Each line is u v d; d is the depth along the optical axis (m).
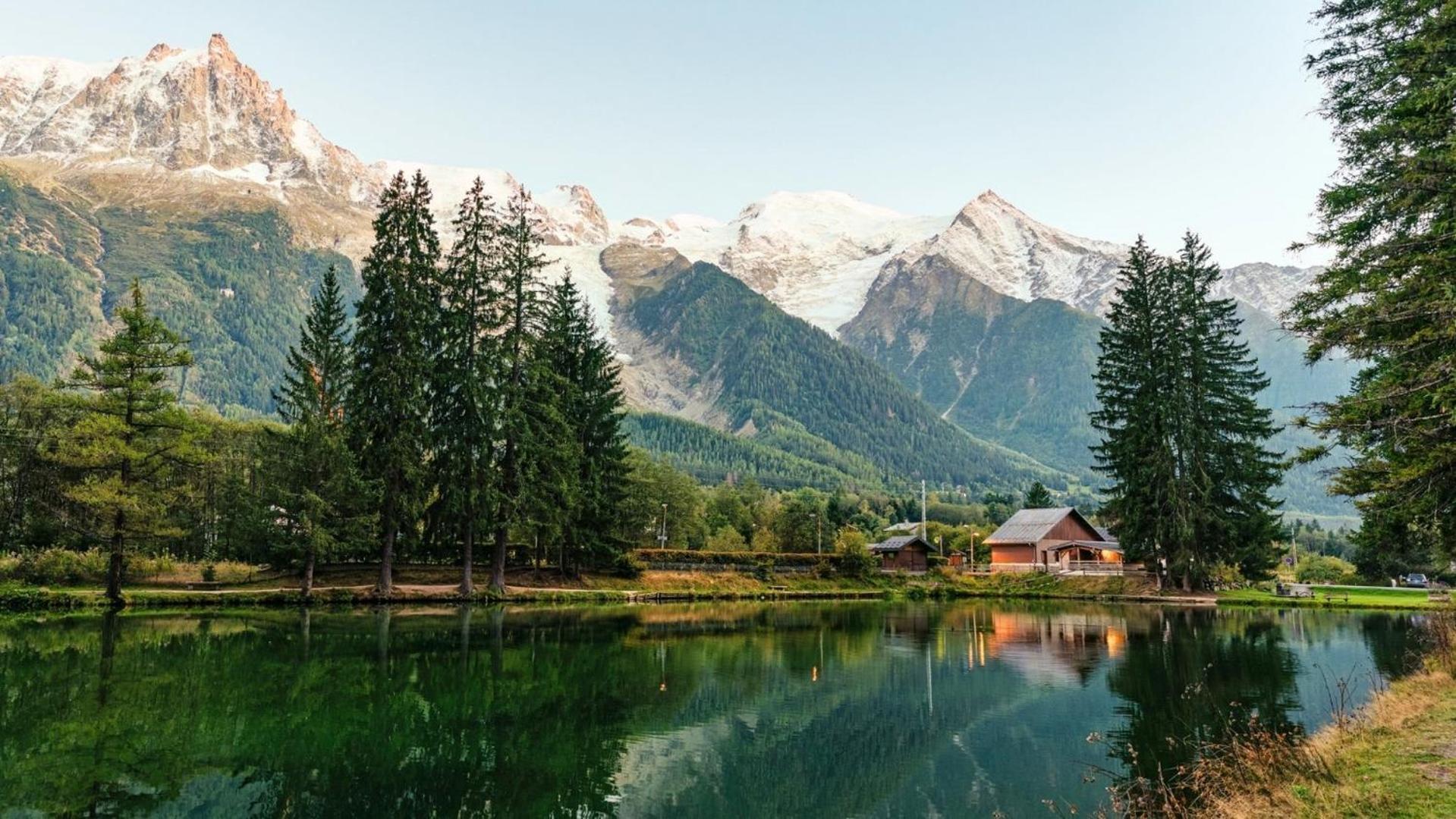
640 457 94.38
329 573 46.44
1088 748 15.93
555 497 48.50
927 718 18.70
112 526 35.34
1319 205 18.41
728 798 13.34
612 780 14.04
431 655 24.77
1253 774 10.66
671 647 29.27
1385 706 13.84
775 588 64.25
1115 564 64.69
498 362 44.97
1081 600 57.06
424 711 17.83
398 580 46.94
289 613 35.44
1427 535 17.14
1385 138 17.36
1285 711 17.98
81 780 12.82
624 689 21.31
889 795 13.52
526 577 51.66
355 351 42.31
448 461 43.66
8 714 16.38
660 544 88.62
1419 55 16.12
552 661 24.86
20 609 33.59
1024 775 14.41
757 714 19.14
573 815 12.36
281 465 40.72
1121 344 55.12
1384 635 31.53
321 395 41.53
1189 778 13.47
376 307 42.12
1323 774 10.02
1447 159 13.98
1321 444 16.25
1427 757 10.23
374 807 12.20
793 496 152.50
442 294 45.47
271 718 16.72
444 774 13.83
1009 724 18.00
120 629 28.66
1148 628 35.78
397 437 40.88
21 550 41.28
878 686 22.27
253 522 41.72
